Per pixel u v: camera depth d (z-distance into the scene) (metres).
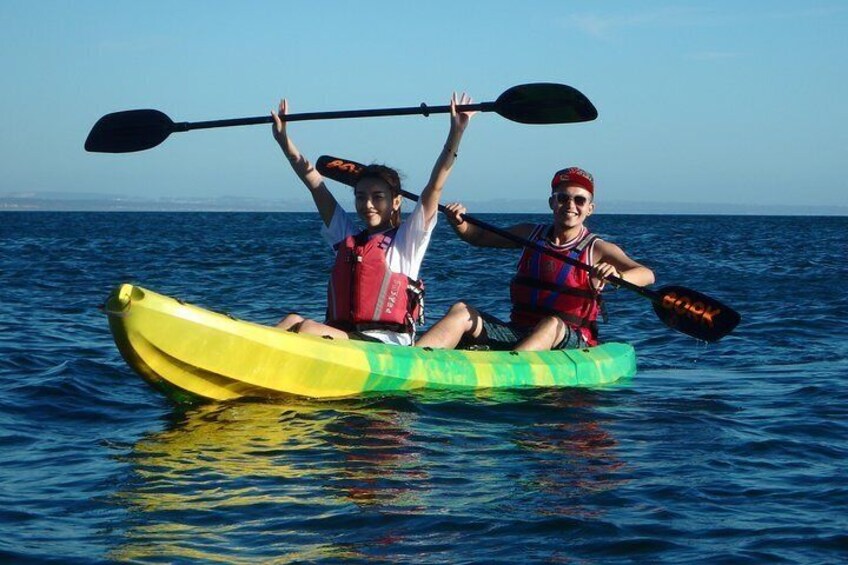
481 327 6.86
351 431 5.29
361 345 6.15
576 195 6.90
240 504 4.09
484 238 7.18
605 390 6.67
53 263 20.22
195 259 22.31
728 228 59.47
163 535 3.73
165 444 5.03
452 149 6.25
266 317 11.34
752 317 11.56
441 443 5.10
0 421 5.53
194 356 5.62
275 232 44.75
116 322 5.46
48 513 3.97
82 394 6.24
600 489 4.34
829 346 9.23
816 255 26.25
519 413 5.82
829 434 5.50
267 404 5.89
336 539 3.71
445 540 3.70
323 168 7.71
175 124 7.11
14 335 8.94
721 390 6.84
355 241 6.46
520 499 4.19
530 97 6.68
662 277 18.28
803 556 3.58
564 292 7.00
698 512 4.05
